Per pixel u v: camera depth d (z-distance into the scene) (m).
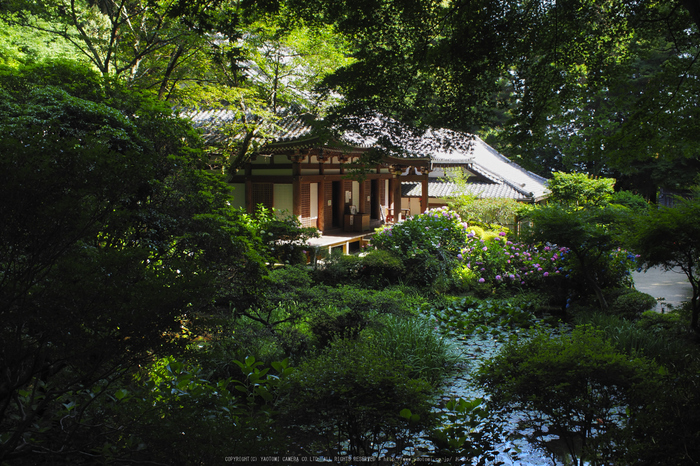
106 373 2.38
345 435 3.58
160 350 2.42
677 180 24.05
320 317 6.93
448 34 5.99
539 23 5.47
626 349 7.02
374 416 3.07
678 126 5.64
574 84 5.84
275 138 14.23
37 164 2.17
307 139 13.64
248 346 5.82
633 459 2.72
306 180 15.96
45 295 2.17
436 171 24.30
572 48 5.68
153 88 11.84
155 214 4.66
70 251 2.41
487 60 5.66
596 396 3.41
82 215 2.29
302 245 11.97
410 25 5.69
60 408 3.08
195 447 2.45
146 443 2.48
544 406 3.36
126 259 2.43
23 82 4.84
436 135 6.18
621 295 9.70
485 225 18.05
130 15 11.52
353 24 5.75
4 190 2.04
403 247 13.04
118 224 2.77
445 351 7.01
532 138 6.02
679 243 7.10
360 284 11.12
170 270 2.62
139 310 2.25
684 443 2.52
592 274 10.43
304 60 13.08
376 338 6.88
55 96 4.39
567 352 3.45
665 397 2.81
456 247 13.08
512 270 12.12
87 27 13.36
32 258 2.20
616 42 5.81
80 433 2.53
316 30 6.47
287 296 7.17
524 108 5.75
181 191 5.24
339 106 6.18
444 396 5.75
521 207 17.83
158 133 5.11
